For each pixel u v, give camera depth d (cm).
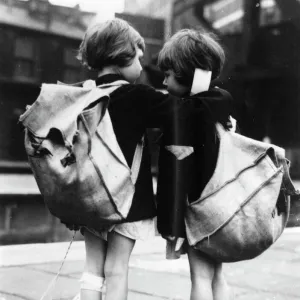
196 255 199
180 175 196
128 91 194
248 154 196
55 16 777
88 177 168
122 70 206
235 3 747
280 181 191
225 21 704
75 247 434
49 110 176
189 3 589
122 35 202
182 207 195
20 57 814
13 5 801
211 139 196
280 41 833
